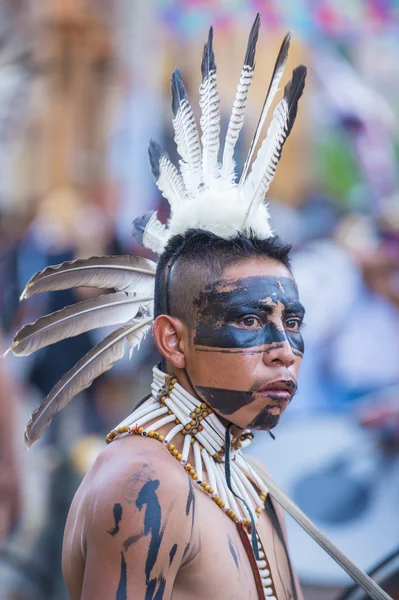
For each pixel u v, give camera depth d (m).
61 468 9.50
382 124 16.34
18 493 9.16
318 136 15.98
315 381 12.05
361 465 10.02
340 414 11.12
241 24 15.69
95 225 14.23
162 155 5.18
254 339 4.52
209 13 15.78
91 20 15.83
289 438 10.27
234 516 4.61
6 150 15.38
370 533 9.53
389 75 16.89
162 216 15.64
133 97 16.06
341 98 16.03
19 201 15.04
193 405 4.68
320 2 16.11
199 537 4.36
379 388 12.13
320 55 16.20
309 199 15.68
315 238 14.05
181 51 15.93
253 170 4.85
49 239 13.84
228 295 4.53
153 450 4.49
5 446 9.20
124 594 4.14
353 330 12.32
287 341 4.55
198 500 4.48
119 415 12.05
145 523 4.20
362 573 5.22
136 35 16.11
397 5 16.73
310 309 12.41
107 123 15.89
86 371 5.10
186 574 4.34
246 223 4.73
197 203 4.80
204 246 4.64
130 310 5.20
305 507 9.71
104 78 15.96
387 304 12.56
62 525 9.18
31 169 15.41
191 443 4.69
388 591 6.34
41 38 15.72
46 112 15.62
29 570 8.99
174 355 4.67
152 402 4.82
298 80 4.85
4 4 15.84
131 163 15.87
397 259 12.62
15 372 11.88
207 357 4.55
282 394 4.55
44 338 5.03
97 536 4.25
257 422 4.57
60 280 5.05
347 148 16.03
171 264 4.74
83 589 4.29
